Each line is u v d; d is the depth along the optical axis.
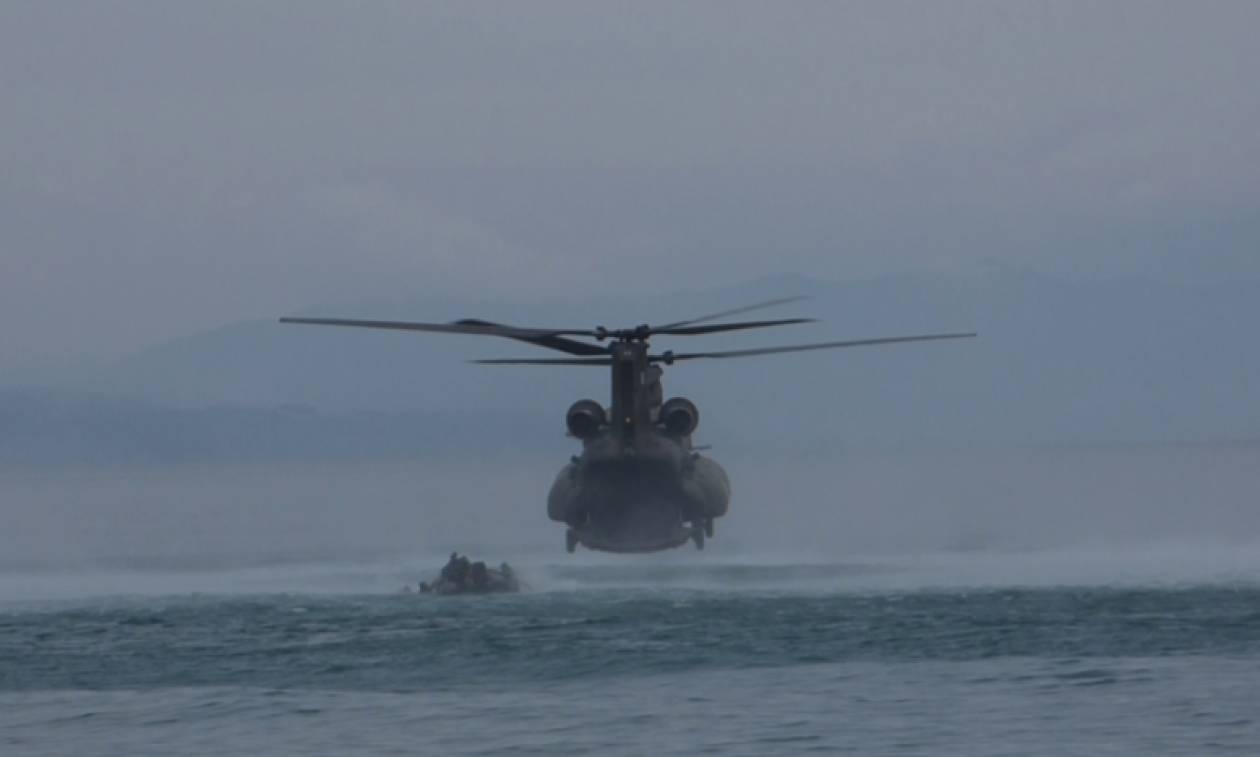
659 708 93.38
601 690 99.00
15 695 100.62
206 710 95.50
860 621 121.50
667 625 122.06
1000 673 100.62
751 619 123.81
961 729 86.69
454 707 95.00
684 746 84.81
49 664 110.81
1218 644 108.19
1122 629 114.94
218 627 126.50
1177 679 96.94
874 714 90.62
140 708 96.31
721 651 110.62
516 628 122.44
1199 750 81.31
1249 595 131.75
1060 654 106.12
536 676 104.06
